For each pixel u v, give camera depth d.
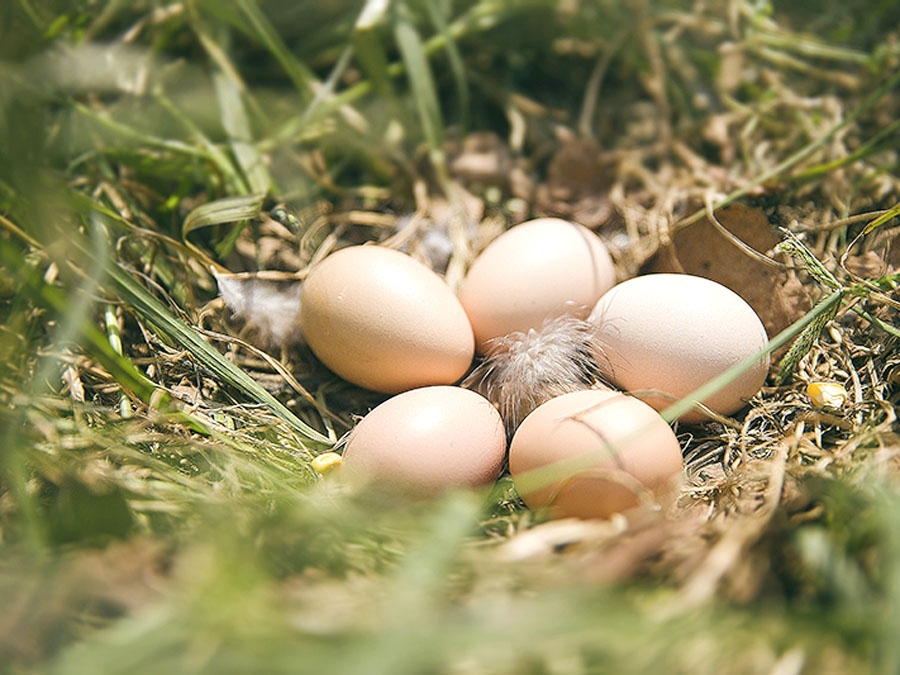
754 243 0.30
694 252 0.31
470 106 0.39
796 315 0.29
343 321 0.28
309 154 0.36
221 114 0.34
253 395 0.28
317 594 0.19
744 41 0.38
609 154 0.37
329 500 0.24
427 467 0.25
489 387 0.29
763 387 0.29
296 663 0.16
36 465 0.22
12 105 0.29
